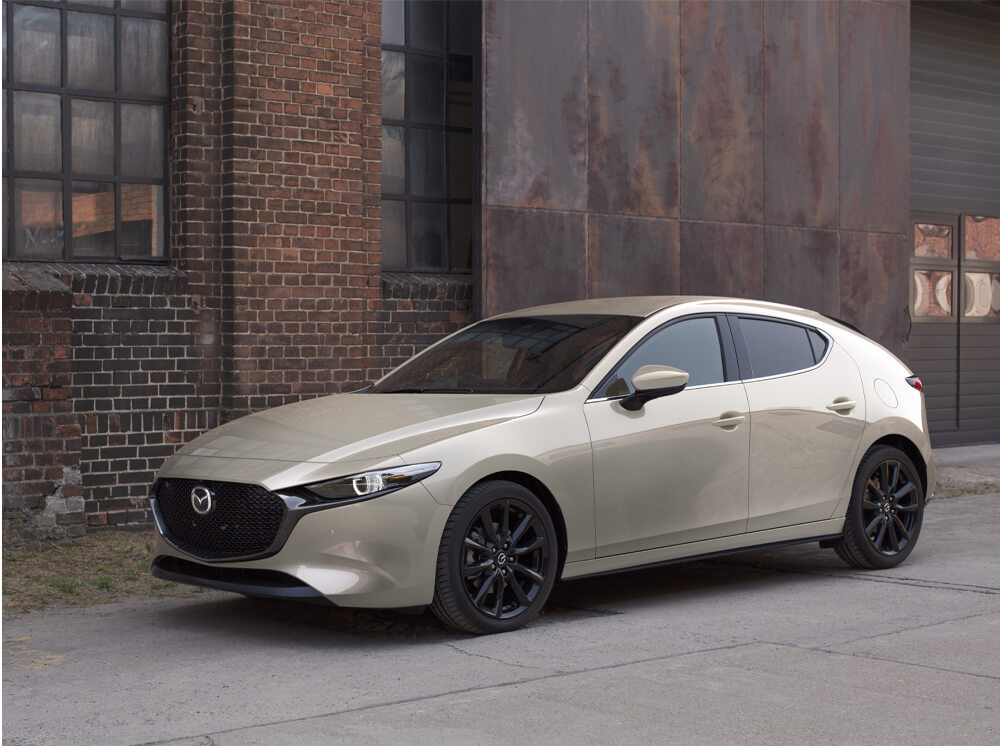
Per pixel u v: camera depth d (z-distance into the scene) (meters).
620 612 6.55
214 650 5.73
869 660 5.36
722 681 5.01
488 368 6.88
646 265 11.54
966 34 15.86
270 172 9.52
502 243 10.59
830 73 12.97
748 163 12.29
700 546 6.74
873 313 13.40
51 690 5.02
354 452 5.75
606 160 11.24
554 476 6.11
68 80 9.15
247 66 9.41
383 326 10.30
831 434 7.35
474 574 5.86
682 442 6.62
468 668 5.30
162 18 9.49
